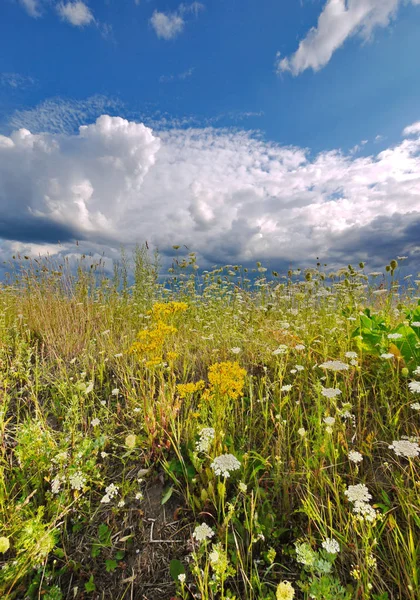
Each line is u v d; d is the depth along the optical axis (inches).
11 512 72.1
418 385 82.1
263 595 57.7
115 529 74.9
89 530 75.0
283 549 65.4
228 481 81.0
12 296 267.4
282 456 86.4
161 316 118.2
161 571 65.7
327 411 91.5
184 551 68.8
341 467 82.7
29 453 83.0
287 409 107.1
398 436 86.2
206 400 96.8
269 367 139.2
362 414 102.9
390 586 56.9
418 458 77.1
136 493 82.5
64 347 172.7
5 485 79.7
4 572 59.5
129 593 62.0
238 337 165.3
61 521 75.5
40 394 132.5
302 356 135.6
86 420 113.7
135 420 109.3
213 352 147.2
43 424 97.3
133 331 189.2
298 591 59.2
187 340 164.4
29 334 181.0
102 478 87.7
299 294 198.2
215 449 78.5
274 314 217.5
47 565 66.6
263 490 75.2
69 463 83.0
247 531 68.8
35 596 61.4
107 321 214.8
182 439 97.2
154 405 105.7
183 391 89.3
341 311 173.2
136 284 271.3
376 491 75.5
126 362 146.9
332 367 88.3
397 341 116.0
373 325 138.2
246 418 106.7
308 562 49.3
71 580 64.9
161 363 105.8
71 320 213.2
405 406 98.0
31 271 265.6
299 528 69.8
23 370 138.0
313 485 76.3
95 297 266.4
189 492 80.1
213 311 217.6
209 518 74.6
